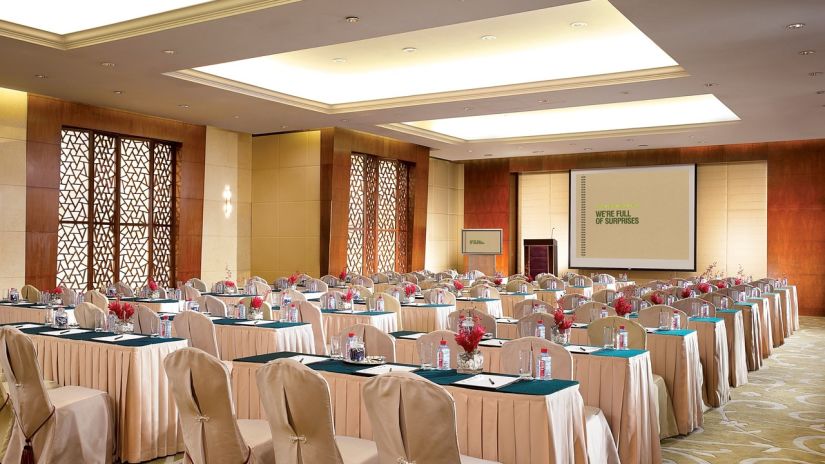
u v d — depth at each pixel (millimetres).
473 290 11250
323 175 14797
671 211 17703
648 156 17938
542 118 16125
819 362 10273
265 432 4270
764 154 16781
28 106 11258
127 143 13031
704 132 14680
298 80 12539
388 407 3271
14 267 11125
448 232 20391
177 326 6539
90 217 12375
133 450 5305
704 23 7512
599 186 18531
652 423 5441
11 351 4555
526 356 4281
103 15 8664
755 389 8359
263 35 8086
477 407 4012
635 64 10750
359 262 15984
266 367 3568
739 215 17234
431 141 16234
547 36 9906
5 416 5227
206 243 14453
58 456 4816
